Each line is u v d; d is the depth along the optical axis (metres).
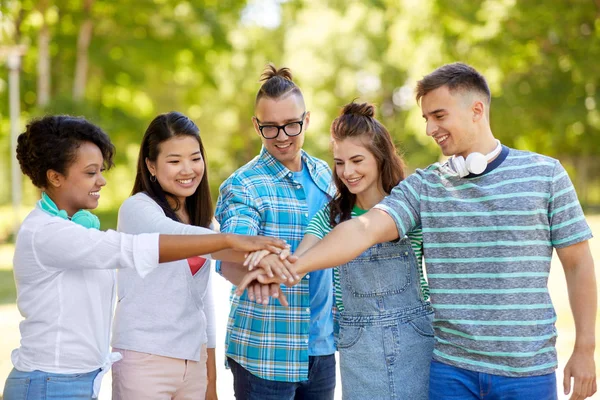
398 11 21.33
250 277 2.83
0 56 17.02
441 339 2.85
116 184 26.75
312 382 3.47
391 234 2.89
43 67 18.20
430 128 2.92
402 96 26.25
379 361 2.97
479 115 2.87
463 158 2.85
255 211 3.34
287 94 3.41
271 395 3.33
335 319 3.25
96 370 2.74
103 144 2.81
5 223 19.16
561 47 18.36
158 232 2.91
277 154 3.46
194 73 21.89
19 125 19.33
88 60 19.28
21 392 2.64
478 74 2.89
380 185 3.17
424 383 2.99
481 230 2.77
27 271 2.65
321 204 3.56
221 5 20.64
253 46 31.50
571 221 2.75
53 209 2.73
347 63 25.61
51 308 2.64
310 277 3.43
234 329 3.41
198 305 3.09
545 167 2.79
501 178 2.79
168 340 2.97
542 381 2.73
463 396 2.80
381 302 3.00
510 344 2.72
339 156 3.13
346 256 2.82
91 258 2.59
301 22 27.14
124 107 22.33
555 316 2.79
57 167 2.70
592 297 2.76
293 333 3.32
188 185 3.12
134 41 19.59
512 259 2.73
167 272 2.98
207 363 3.38
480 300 2.76
